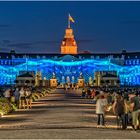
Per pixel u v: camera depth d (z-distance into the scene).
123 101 36.31
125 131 33.88
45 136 28.91
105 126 38.50
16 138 27.69
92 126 38.47
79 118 47.62
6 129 34.94
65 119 46.25
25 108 66.12
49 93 157.75
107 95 57.88
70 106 73.06
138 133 32.06
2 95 82.56
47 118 47.66
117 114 36.38
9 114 54.03
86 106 73.19
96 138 28.11
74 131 32.72
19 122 42.66
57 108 67.31
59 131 32.59
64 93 157.88
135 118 34.88
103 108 39.19
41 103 83.81
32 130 33.38
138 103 34.94
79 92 171.88
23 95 65.69
